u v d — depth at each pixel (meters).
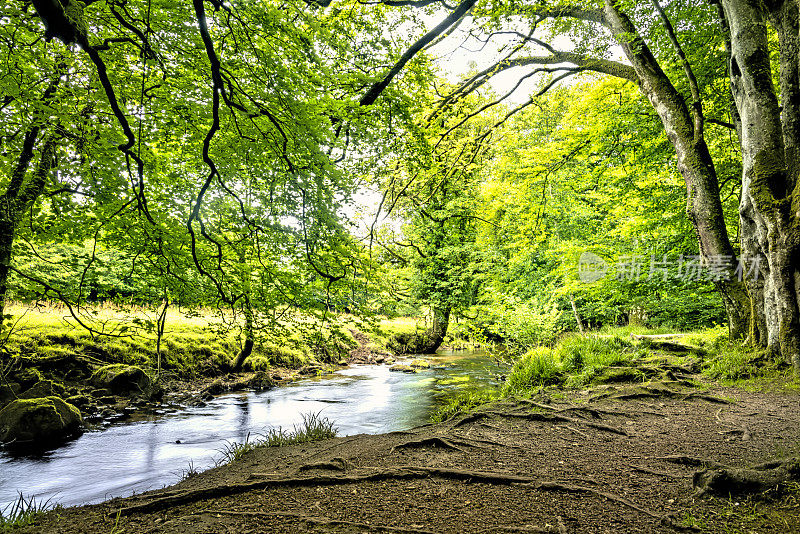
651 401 6.73
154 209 6.36
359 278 7.44
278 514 3.12
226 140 5.96
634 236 12.95
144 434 8.84
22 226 6.47
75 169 6.03
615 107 12.41
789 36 6.90
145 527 3.08
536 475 3.72
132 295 7.40
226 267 7.07
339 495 3.44
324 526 2.90
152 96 5.89
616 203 15.37
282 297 7.09
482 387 12.81
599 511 2.98
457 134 16.73
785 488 3.02
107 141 5.35
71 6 2.37
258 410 10.91
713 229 8.64
